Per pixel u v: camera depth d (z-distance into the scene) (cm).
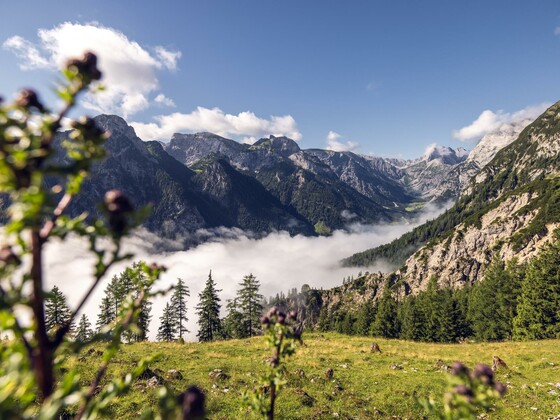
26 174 208
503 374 2300
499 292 7012
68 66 220
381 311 7681
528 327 5441
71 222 223
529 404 1717
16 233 210
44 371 236
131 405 1402
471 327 7406
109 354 285
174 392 1595
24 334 229
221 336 8781
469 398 304
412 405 1712
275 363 548
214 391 1708
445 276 14850
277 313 561
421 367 2488
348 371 2334
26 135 212
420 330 7100
